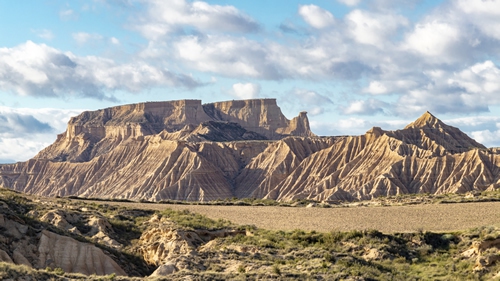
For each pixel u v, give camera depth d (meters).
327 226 79.06
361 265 59.25
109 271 61.28
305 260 59.69
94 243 65.12
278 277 51.38
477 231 69.62
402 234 71.12
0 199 77.62
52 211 75.56
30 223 65.50
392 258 65.81
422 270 62.53
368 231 71.50
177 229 69.00
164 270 54.81
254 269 54.97
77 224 74.50
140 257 67.31
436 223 77.88
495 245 64.06
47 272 49.00
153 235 70.56
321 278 52.69
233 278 50.34
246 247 63.19
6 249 59.97
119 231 75.81
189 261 56.91
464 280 58.69
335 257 60.72
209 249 63.12
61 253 61.53
